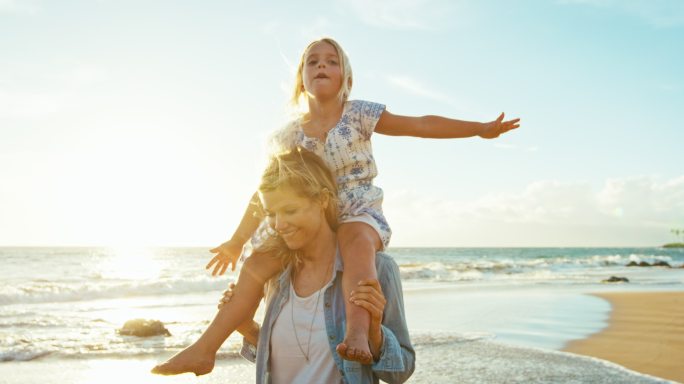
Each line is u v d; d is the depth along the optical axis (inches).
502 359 271.4
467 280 937.5
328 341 83.3
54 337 330.3
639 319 422.3
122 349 294.2
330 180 89.4
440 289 697.0
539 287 746.8
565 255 3088.1
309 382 83.7
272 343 87.5
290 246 85.7
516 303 528.4
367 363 75.3
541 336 343.6
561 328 376.5
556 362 266.5
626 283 856.3
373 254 86.0
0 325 387.2
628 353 293.9
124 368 253.8
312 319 84.9
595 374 243.6
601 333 358.0
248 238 107.7
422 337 329.4
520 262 1846.7
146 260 2127.2
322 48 109.7
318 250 88.0
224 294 92.3
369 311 76.5
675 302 539.2
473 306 502.0
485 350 293.4
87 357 275.6
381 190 102.5
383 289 86.2
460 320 413.1
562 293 639.1
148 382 229.0
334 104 108.8
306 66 110.2
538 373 244.2
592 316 436.8
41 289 637.3
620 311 469.1
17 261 1813.5
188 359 86.3
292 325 85.9
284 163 84.7
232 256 107.1
